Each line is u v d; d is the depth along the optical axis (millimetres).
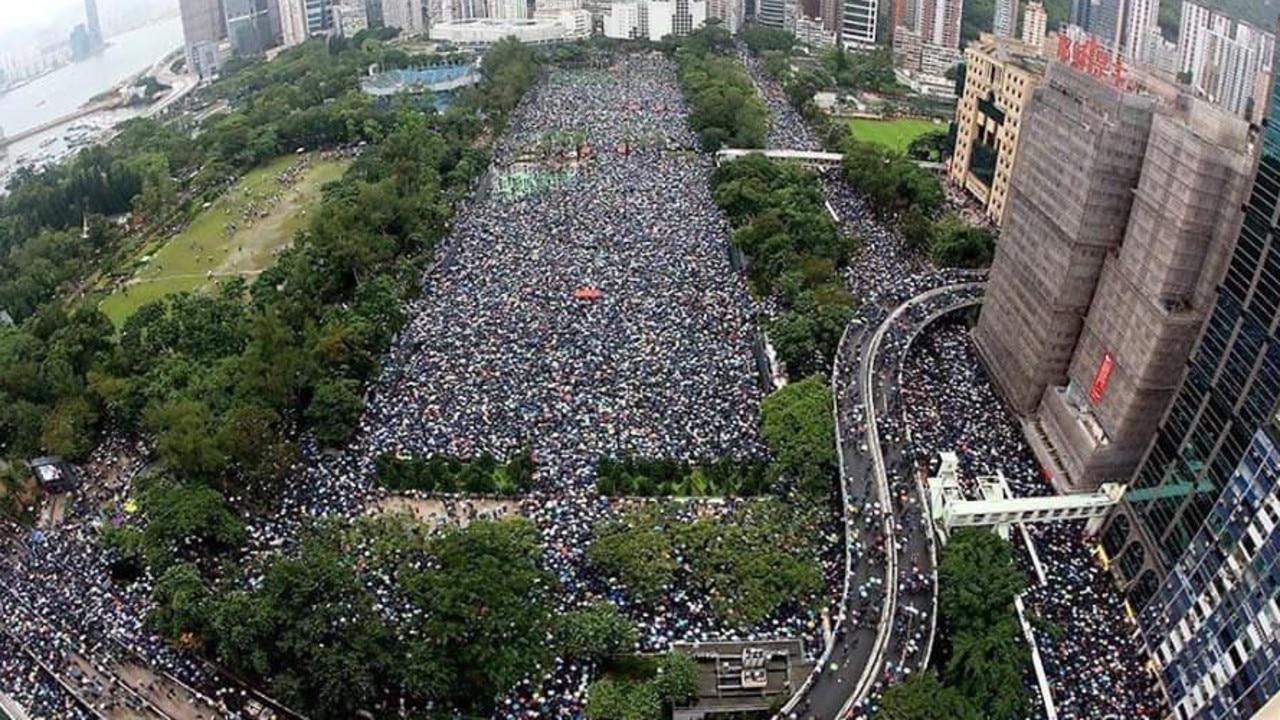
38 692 156500
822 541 187750
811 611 172375
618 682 157125
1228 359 162250
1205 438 166500
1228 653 140875
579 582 176375
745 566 174875
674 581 176875
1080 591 180750
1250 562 139500
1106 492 193250
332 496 199625
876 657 157000
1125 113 194375
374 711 156750
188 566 174750
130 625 169250
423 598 163750
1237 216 167250
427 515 195500
